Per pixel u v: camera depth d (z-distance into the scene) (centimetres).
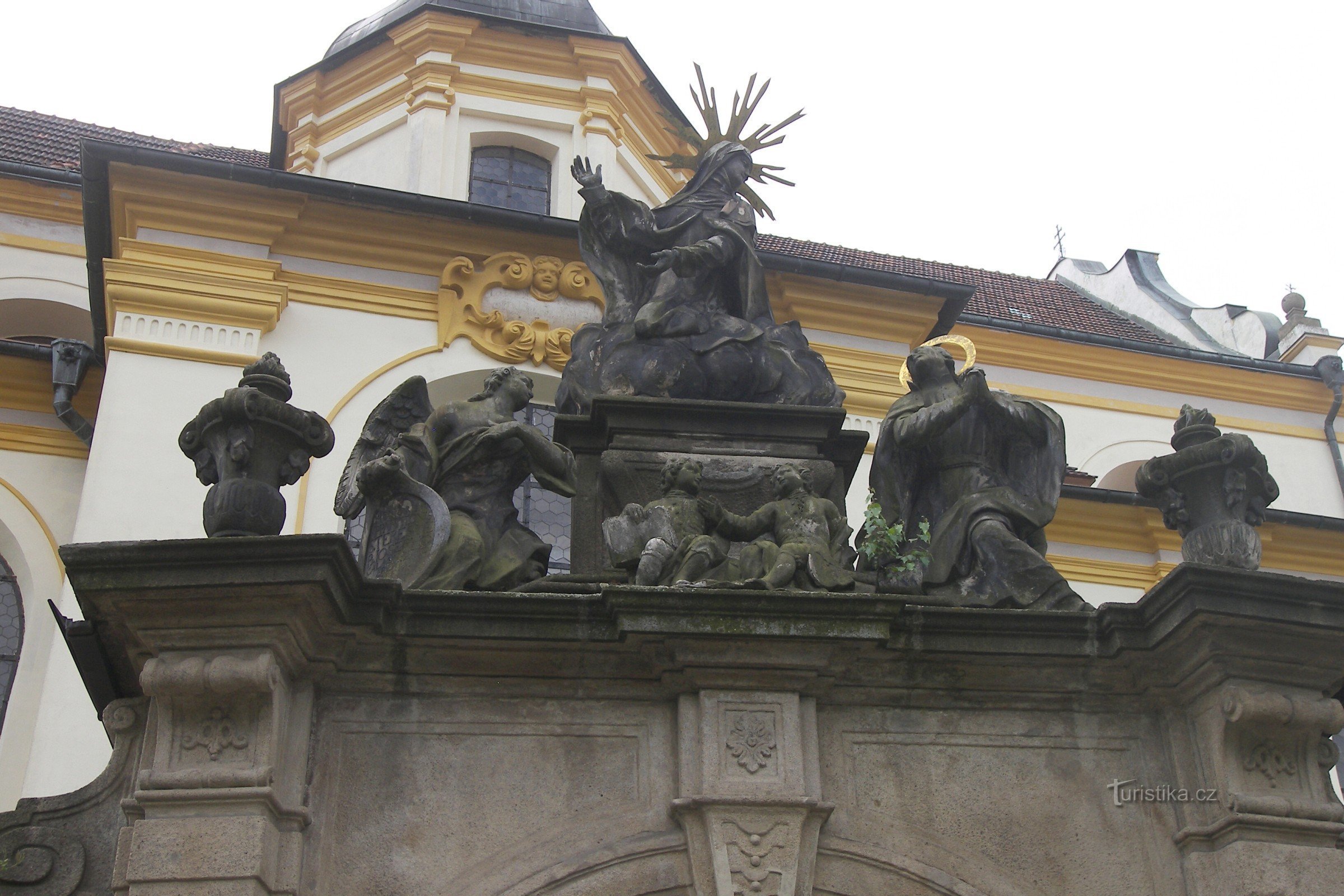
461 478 834
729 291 998
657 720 705
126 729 698
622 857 666
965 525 823
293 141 2188
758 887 657
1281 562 2033
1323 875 678
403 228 1850
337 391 1727
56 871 675
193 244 1777
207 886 609
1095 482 2209
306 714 673
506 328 1817
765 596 695
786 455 899
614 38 2177
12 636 1652
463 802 674
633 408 895
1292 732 703
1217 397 2422
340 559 650
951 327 1988
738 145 1062
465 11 2138
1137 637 721
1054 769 721
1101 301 3014
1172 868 705
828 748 711
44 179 2120
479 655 697
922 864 687
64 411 1747
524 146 2138
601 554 853
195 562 643
